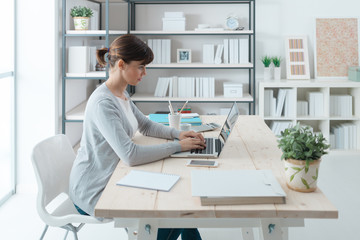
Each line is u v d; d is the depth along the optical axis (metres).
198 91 4.61
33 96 3.49
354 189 3.69
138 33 4.45
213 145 2.07
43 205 1.94
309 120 4.97
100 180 1.88
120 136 1.80
